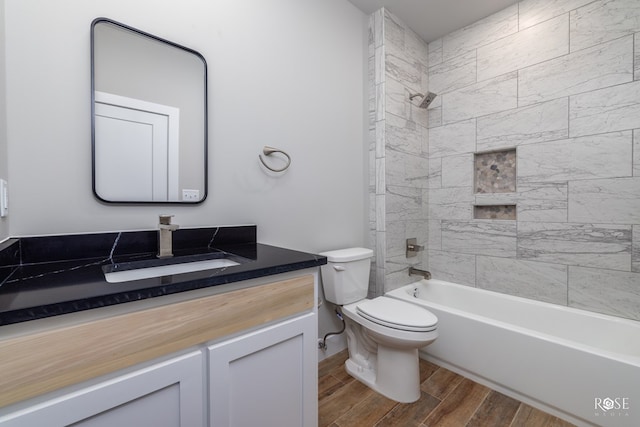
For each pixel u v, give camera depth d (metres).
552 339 1.39
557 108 1.83
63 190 1.02
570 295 1.80
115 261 1.01
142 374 0.67
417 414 1.40
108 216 1.11
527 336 1.45
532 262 1.95
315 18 1.80
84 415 0.59
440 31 2.32
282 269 0.93
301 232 1.74
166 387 0.71
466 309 2.18
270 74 1.58
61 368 0.57
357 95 2.07
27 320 0.53
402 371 1.50
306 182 1.76
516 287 2.02
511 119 2.02
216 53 1.38
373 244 2.15
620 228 1.63
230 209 1.44
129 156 1.15
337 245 1.95
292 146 1.69
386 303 1.71
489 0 1.97
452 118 2.33
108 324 0.63
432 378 1.69
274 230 1.61
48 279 0.75
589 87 1.71
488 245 2.15
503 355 1.53
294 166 1.70
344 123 1.98
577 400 1.30
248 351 0.85
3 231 0.86
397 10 2.08
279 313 0.95
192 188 1.30
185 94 1.28
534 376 1.43
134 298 0.65
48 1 0.98
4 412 0.52
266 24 1.56
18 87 0.92
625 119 1.60
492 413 1.40
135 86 1.16
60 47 1.00
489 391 1.57
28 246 0.93
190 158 1.30
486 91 2.14
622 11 1.61
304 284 1.03
